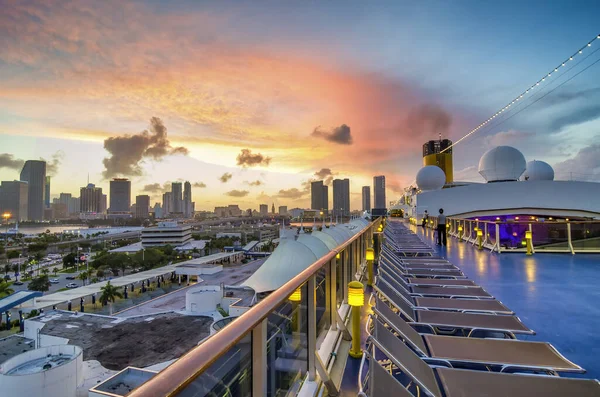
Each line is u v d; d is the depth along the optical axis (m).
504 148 26.42
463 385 1.85
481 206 24.28
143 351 26.47
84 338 29.22
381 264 4.89
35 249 103.44
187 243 136.50
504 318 3.08
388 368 2.37
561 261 8.12
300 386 2.13
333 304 3.23
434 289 4.36
